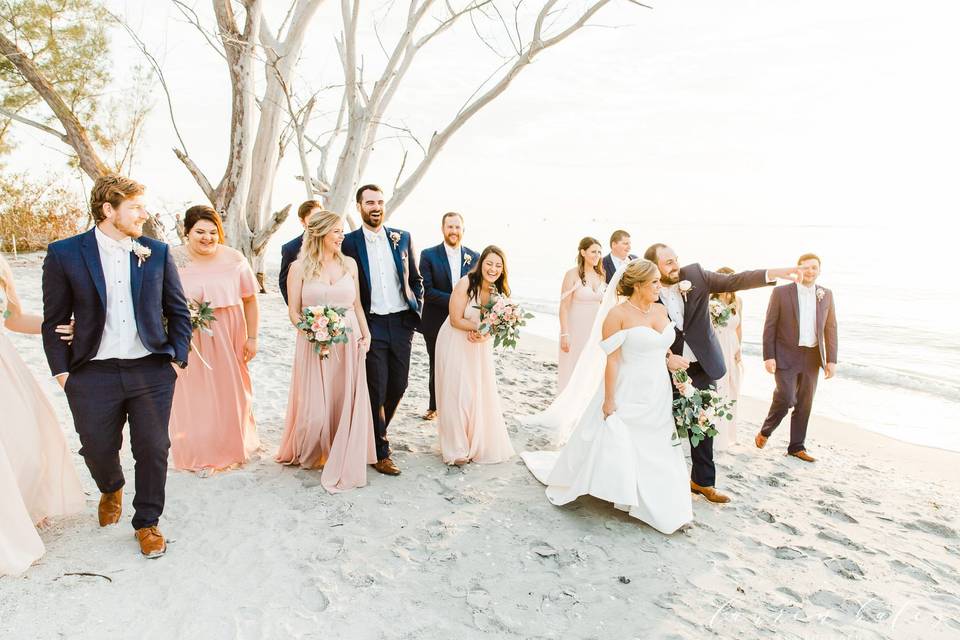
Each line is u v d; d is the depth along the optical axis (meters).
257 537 3.45
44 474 3.29
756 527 3.97
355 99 11.07
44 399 3.29
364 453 4.18
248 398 4.59
